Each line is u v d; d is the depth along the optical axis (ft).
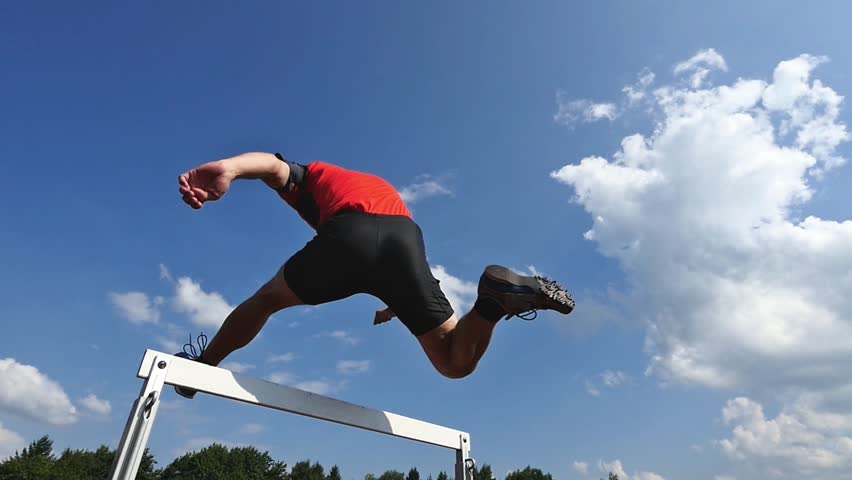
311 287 8.28
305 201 9.45
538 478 302.66
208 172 7.31
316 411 8.05
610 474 228.02
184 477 279.28
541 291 7.97
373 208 8.74
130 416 6.10
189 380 6.71
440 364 9.31
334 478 338.95
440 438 9.97
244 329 8.73
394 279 8.54
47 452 272.92
